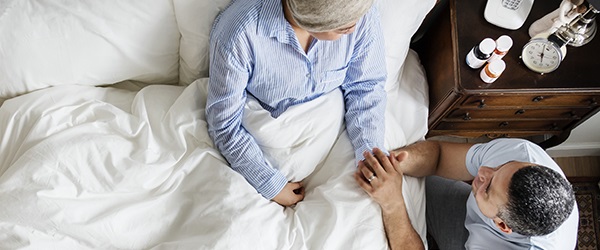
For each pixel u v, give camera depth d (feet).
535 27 4.56
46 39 3.85
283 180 4.21
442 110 5.02
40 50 3.89
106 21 3.88
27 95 4.08
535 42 4.48
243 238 3.80
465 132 5.58
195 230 3.91
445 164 4.95
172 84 4.72
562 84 4.45
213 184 4.02
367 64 4.21
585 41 4.54
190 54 4.24
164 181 4.00
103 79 4.29
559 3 4.67
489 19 4.56
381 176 4.12
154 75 4.48
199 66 4.35
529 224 3.82
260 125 4.12
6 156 4.00
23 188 3.64
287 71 3.90
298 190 4.48
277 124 4.14
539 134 5.65
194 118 4.15
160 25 4.03
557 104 4.81
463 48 4.54
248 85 4.09
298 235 4.02
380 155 4.22
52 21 3.81
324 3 2.80
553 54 4.45
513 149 4.48
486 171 4.24
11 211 3.58
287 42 3.63
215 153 4.19
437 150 4.92
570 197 3.86
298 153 4.18
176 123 4.11
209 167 4.10
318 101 4.25
